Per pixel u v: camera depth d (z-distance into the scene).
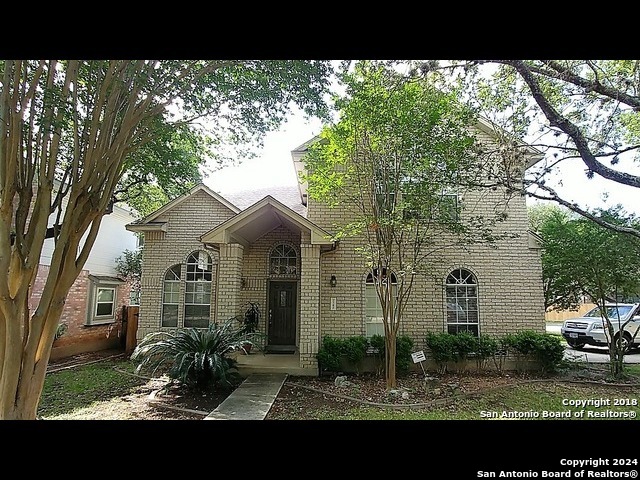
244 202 14.77
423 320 10.23
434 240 10.31
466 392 7.80
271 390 7.70
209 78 6.35
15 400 4.55
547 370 9.67
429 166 7.58
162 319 12.14
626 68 6.04
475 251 10.54
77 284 12.73
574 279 10.50
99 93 5.00
